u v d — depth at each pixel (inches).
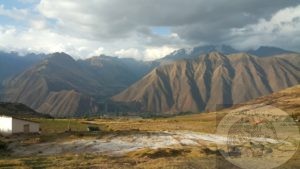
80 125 5698.8
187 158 1628.9
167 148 2268.7
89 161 1788.9
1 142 2755.9
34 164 1743.4
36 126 4143.7
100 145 2694.4
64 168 1568.7
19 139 3127.5
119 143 2775.6
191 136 3149.6
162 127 5393.7
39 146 2716.5
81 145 2706.7
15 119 3981.3
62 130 4658.0
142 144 2701.8
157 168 1379.2
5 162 1815.9
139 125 6274.6
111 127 5674.2
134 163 1647.4
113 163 1673.2
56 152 2449.6
